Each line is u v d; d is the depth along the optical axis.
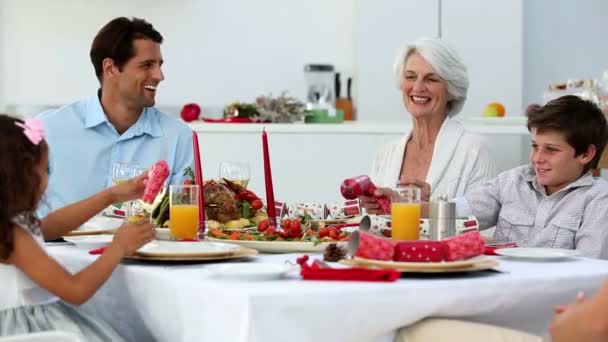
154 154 3.11
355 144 4.57
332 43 5.64
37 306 1.87
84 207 2.24
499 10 5.32
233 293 1.48
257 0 5.60
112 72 3.03
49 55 5.45
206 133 4.53
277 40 5.62
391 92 5.36
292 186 4.57
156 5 5.52
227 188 2.48
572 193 2.45
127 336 1.97
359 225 2.26
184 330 1.65
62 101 5.46
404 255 1.75
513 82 5.34
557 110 2.40
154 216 2.45
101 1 5.46
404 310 1.56
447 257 1.75
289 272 1.71
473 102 5.35
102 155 3.05
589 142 2.40
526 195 2.55
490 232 3.32
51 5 5.43
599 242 2.36
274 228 2.24
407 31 5.34
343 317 1.51
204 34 5.57
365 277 1.62
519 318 1.72
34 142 1.79
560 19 5.66
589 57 5.68
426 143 2.99
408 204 2.09
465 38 5.33
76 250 2.13
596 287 1.76
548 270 1.79
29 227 1.82
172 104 5.56
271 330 1.45
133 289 1.85
